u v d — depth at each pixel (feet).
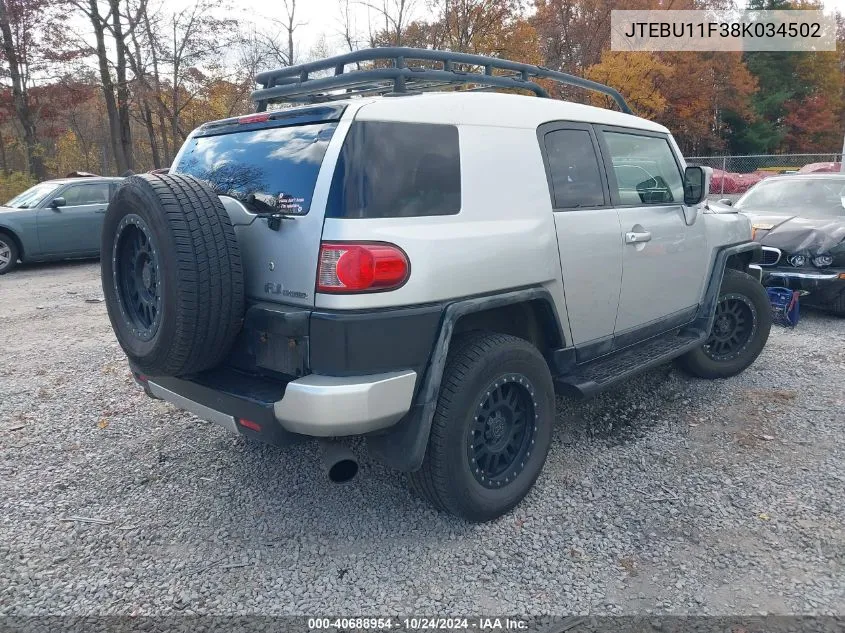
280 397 9.09
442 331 9.39
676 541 10.14
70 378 17.97
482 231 10.03
